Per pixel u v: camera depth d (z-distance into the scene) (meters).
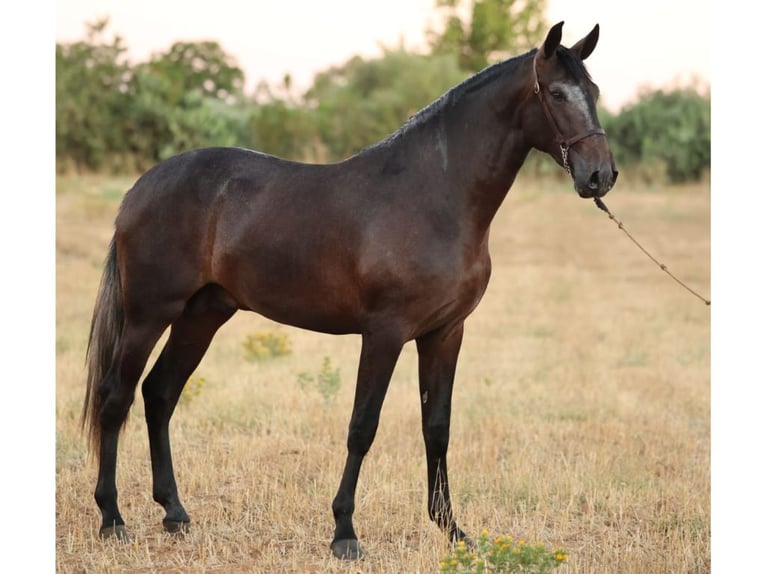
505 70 6.25
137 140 32.72
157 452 6.96
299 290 6.45
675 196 32.09
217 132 34.47
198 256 6.73
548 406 10.55
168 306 6.76
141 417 9.62
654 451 9.03
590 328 15.70
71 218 23.27
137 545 6.43
